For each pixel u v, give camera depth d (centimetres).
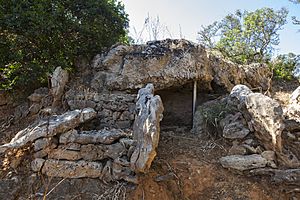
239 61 1012
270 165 439
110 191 407
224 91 672
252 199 410
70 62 643
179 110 664
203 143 518
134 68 607
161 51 620
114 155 430
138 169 393
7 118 583
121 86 601
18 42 588
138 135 410
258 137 473
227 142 500
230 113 535
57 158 427
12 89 608
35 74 585
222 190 420
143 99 449
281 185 424
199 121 569
